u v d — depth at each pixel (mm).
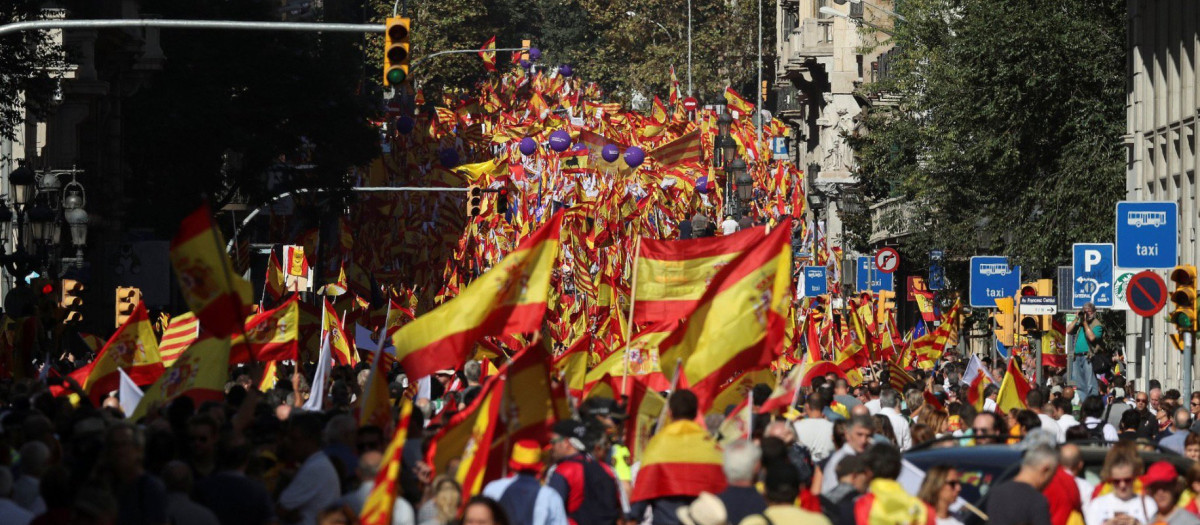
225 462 34219
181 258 41344
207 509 32156
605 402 41406
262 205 154625
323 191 155875
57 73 109750
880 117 148875
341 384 58969
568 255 172250
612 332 92438
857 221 169625
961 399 75688
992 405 71312
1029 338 113688
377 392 42500
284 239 175500
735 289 42812
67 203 101750
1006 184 114938
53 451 38656
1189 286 67375
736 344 42625
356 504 34438
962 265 126625
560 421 37594
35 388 52281
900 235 167375
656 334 50312
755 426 42000
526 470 36125
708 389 42750
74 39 133500
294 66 152625
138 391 51875
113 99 147125
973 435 38781
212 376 46750
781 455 34000
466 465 35344
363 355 91812
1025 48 109125
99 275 139500
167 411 39750
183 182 150875
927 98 121250
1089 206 111562
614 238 181750
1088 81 112062
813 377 75250
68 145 135875
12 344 79625
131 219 151250
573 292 166125
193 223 41219
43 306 84688
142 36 148000
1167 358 109500
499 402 35625
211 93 149375
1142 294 71125
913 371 85562
